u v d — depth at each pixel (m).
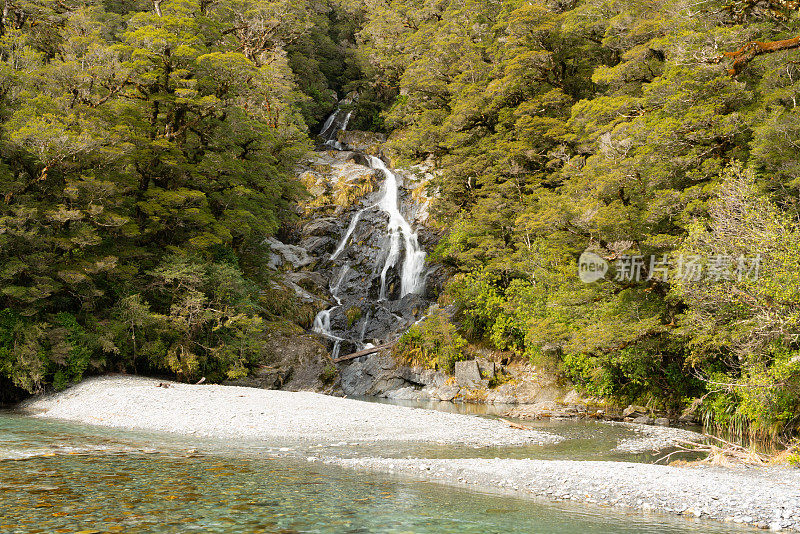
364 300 43.59
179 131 31.02
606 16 34.25
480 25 45.53
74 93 27.27
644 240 22.06
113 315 27.08
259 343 31.59
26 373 24.22
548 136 34.53
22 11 35.59
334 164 55.59
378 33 65.88
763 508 9.87
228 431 17.94
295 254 45.59
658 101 23.80
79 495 9.88
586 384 27.16
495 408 27.89
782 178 18.94
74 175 25.69
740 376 19.44
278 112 49.53
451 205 39.66
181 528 8.15
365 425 19.48
